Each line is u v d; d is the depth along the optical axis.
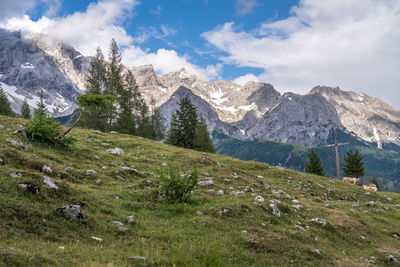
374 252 14.21
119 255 7.87
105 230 9.66
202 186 20.67
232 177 26.05
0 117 33.47
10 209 8.49
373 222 19.98
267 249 11.19
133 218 11.40
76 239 8.34
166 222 12.17
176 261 8.30
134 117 76.12
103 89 69.50
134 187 16.94
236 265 9.16
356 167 74.25
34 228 8.12
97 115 61.28
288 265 10.29
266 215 15.08
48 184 11.08
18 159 14.27
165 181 15.93
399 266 12.93
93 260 7.12
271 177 33.72
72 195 11.71
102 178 17.50
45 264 6.12
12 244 6.71
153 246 9.43
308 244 12.88
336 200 29.25
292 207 18.58
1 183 9.98
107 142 33.50
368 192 36.53
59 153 20.58
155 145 38.34
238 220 13.73
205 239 10.95
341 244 14.41
